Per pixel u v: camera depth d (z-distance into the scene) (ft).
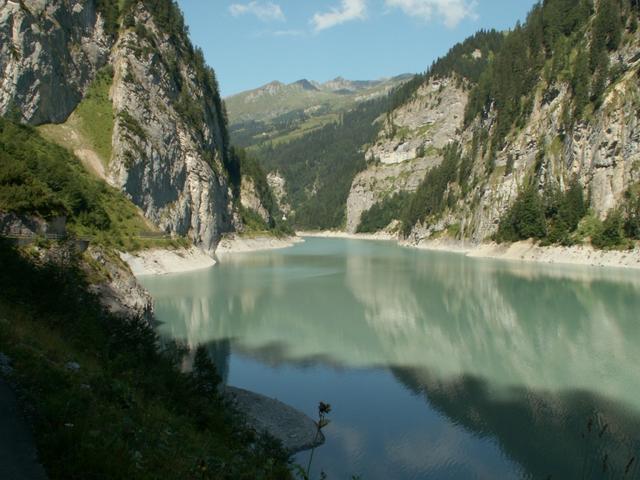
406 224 592.60
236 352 129.29
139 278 246.06
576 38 444.96
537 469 72.23
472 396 100.53
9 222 114.01
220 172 451.94
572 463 73.97
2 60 281.95
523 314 173.99
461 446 79.20
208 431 54.34
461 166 526.16
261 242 495.41
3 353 44.91
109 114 330.54
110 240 243.60
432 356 127.34
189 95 416.67
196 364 71.87
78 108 326.24
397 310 180.65
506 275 272.10
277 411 88.48
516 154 428.15
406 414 91.50
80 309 73.00
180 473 36.88
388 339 142.61
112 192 293.43
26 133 270.05
